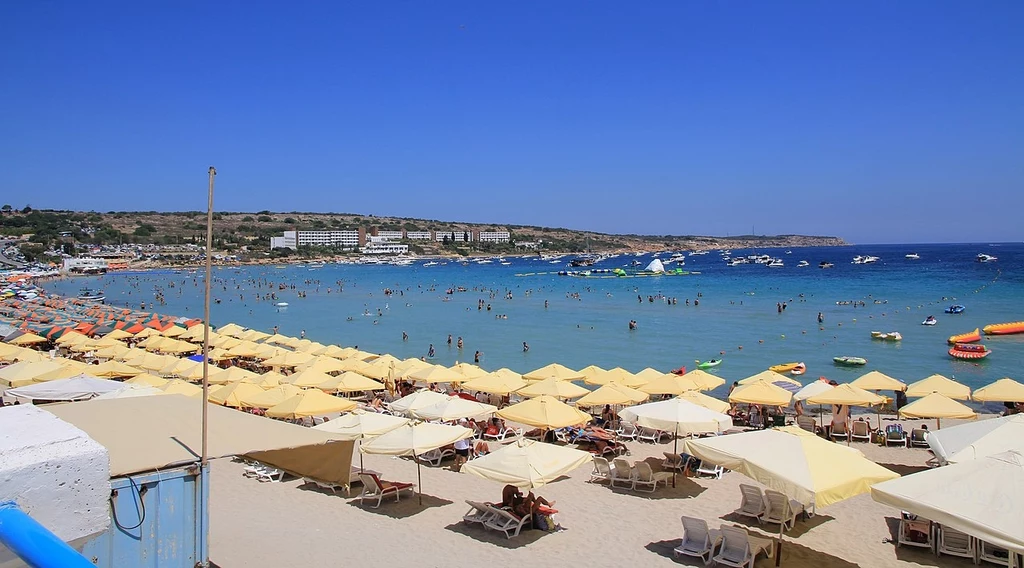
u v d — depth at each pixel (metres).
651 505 16.73
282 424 6.93
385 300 102.00
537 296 103.50
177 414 7.00
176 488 5.40
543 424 19.44
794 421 24.97
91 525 3.74
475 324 69.31
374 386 28.05
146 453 5.55
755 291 103.44
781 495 15.26
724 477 18.91
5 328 49.06
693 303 86.00
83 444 3.77
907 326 59.84
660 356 47.50
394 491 16.88
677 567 13.27
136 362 33.03
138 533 5.18
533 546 14.22
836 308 76.38
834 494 11.82
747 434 13.80
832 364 43.06
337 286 135.88
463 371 30.42
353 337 61.25
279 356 36.12
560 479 18.75
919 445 22.33
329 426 18.22
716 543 13.42
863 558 13.58
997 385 24.23
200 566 5.49
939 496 10.62
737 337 55.66
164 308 94.56
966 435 14.83
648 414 18.98
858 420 24.88
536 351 50.97
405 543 14.18
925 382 25.03
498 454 14.70
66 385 17.36
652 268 164.00
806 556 13.67
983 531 9.96
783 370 40.78
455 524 15.41
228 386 24.27
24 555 2.06
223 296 114.25
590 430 22.95
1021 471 10.78
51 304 84.88
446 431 16.88
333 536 14.39
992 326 54.34
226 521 15.04
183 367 30.95
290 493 17.23
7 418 4.37
